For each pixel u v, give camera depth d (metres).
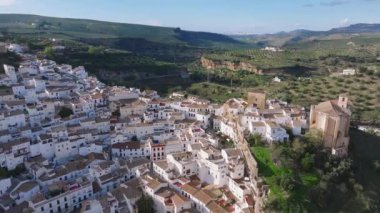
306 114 175.50
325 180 125.88
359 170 139.75
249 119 159.25
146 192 128.25
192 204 124.94
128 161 146.75
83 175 139.38
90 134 162.25
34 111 172.88
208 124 185.00
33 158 143.88
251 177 129.00
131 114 194.00
